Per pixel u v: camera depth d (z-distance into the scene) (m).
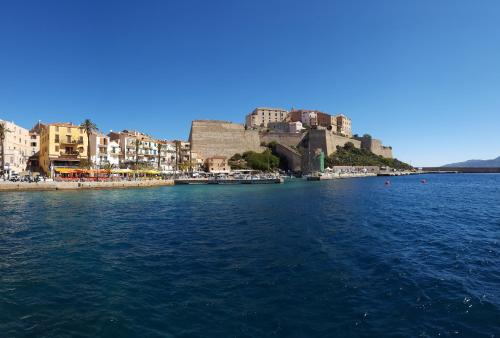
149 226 30.70
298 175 150.75
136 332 11.06
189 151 141.62
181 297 13.84
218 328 11.31
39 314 12.28
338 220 33.59
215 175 112.19
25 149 108.06
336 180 130.88
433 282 15.48
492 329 11.21
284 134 181.38
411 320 11.84
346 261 18.91
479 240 24.64
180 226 30.70
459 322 11.70
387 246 22.53
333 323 11.64
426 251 21.23
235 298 13.73
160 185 89.56
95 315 12.20
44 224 31.17
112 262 18.89
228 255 20.36
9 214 37.06
